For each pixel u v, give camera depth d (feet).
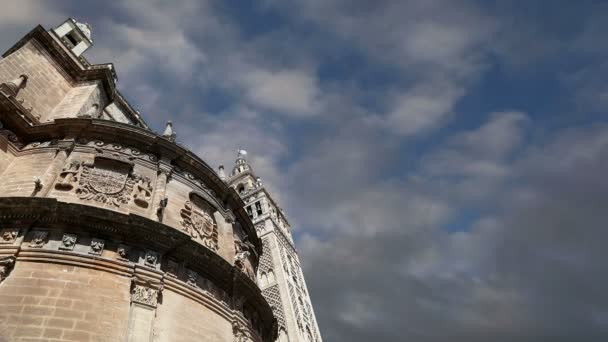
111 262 55.72
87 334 47.88
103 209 57.31
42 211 55.67
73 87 98.78
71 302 49.96
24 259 52.29
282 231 207.51
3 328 45.11
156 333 52.85
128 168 70.95
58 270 52.47
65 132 73.05
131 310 52.75
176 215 70.28
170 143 77.61
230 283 69.05
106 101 103.76
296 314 152.15
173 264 61.57
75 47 121.49
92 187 64.75
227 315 66.08
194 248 63.36
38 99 86.84
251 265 90.27
